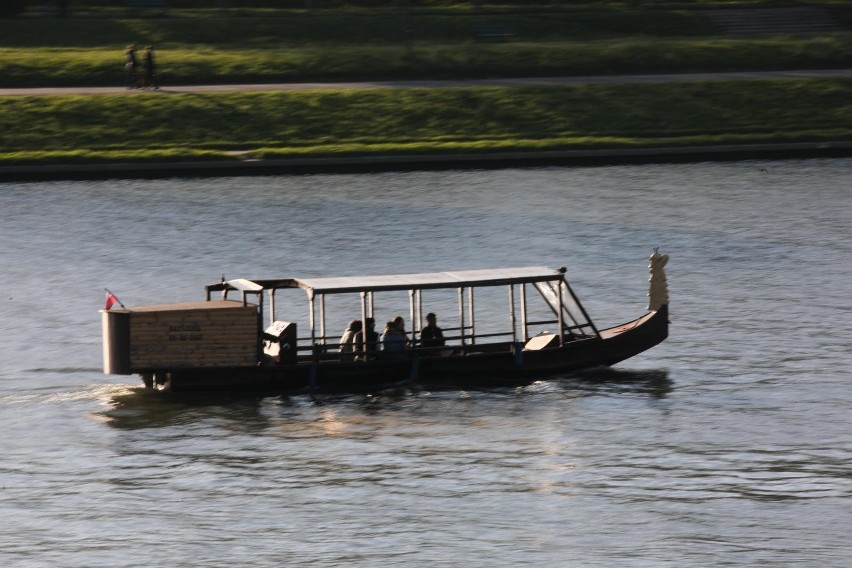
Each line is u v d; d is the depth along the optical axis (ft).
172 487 385.70
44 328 557.33
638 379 487.20
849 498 372.99
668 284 623.77
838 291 606.55
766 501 371.56
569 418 443.32
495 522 359.25
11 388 479.41
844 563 333.62
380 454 410.11
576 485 383.86
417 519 361.71
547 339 504.02
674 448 412.36
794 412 445.37
